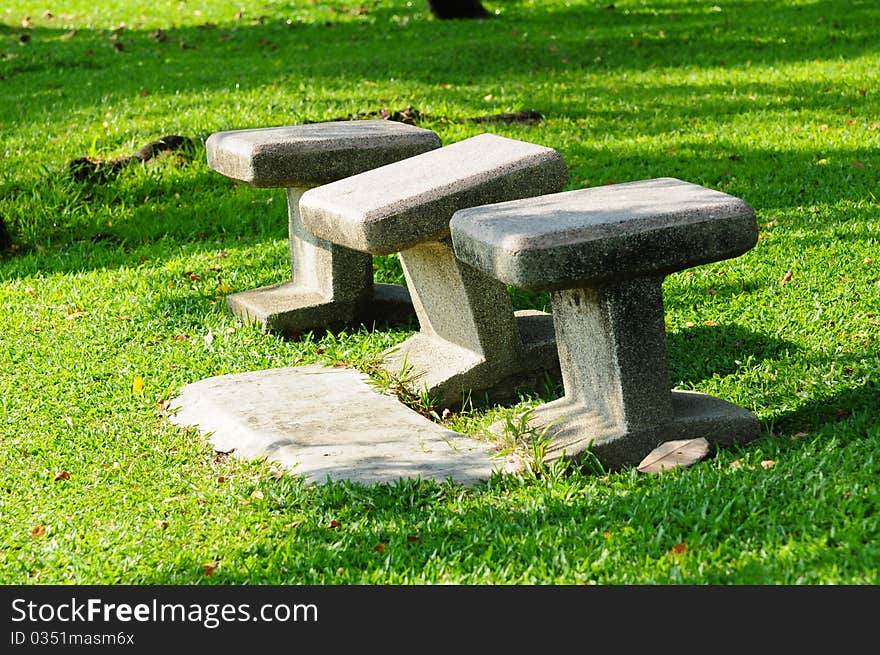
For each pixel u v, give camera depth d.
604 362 6.43
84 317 9.55
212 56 21.11
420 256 7.76
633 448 6.39
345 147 8.57
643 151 13.33
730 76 17.17
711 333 8.24
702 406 6.70
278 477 6.44
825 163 12.24
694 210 6.06
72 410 7.64
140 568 5.58
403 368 7.72
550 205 6.40
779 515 5.39
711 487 5.79
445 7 24.36
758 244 9.97
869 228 10.07
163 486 6.48
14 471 6.77
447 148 7.94
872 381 7.06
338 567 5.46
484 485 6.23
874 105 14.67
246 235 11.80
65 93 17.72
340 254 8.96
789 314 8.38
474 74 18.19
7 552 5.85
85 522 6.07
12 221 12.13
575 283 5.93
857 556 4.94
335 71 18.48
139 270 10.75
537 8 25.58
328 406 7.39
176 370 8.34
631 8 24.64
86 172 13.16
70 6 28.53
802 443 6.25
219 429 7.18
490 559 5.34
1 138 14.86
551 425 6.59
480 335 7.58
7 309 9.85
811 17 21.44
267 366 8.34
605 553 5.25
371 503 6.02
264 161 8.41
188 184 13.09
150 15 27.00
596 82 17.28
